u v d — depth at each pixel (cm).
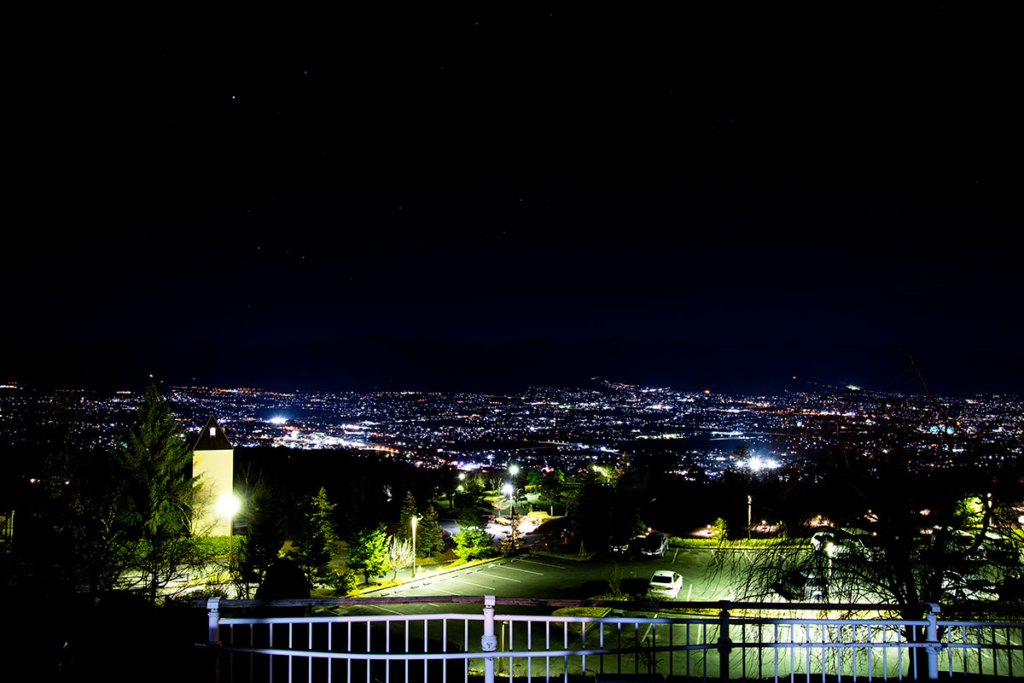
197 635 865
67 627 765
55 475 1734
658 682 564
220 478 3422
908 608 673
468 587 2598
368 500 3766
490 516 4625
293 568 1302
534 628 1894
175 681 714
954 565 751
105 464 2344
